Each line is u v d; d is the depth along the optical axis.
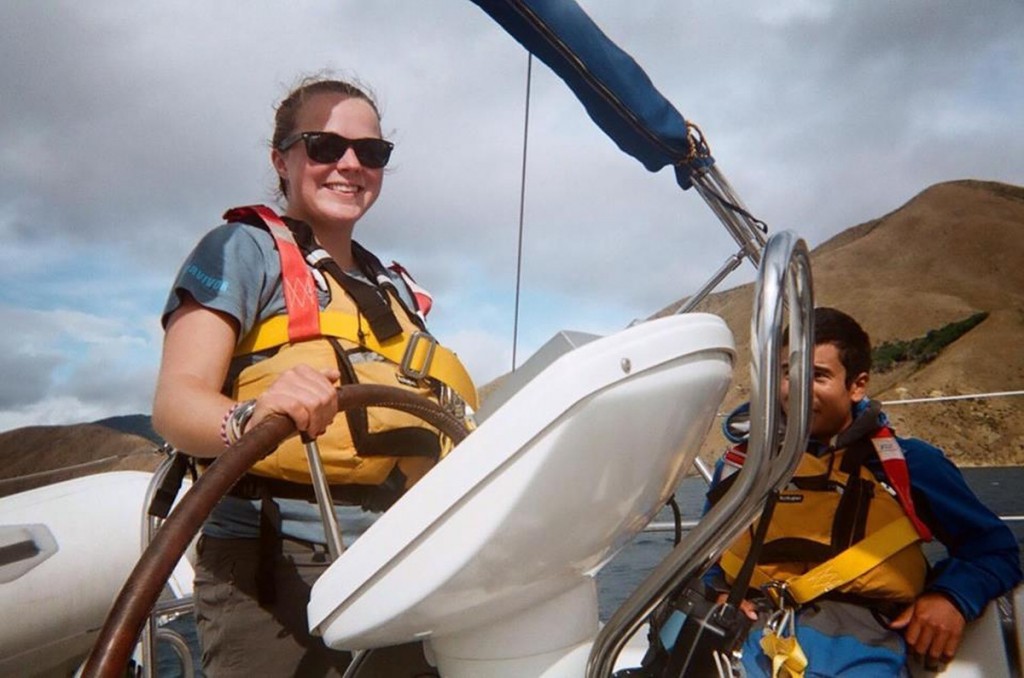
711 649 0.93
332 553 1.03
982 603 1.49
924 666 1.51
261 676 1.16
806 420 0.85
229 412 0.96
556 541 0.77
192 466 1.19
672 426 0.79
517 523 0.73
